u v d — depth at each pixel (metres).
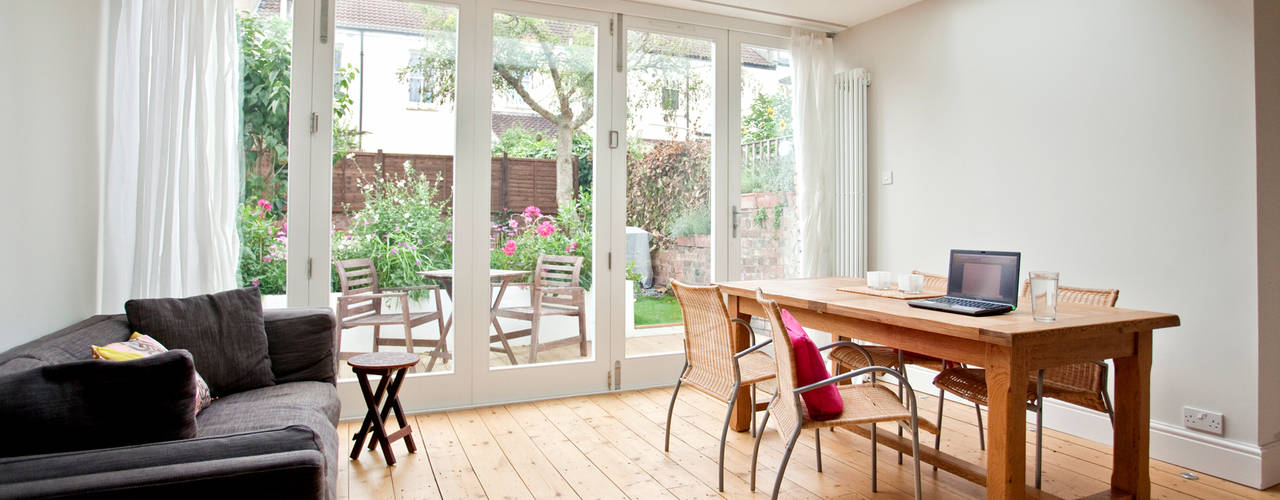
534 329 3.89
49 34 2.33
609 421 3.49
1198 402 2.87
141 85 2.87
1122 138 3.11
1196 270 2.86
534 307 3.89
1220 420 2.79
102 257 2.84
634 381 4.16
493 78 3.77
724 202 4.36
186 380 1.46
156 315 2.45
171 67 2.92
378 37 3.54
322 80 3.41
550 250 3.93
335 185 3.46
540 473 2.76
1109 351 2.20
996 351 1.99
